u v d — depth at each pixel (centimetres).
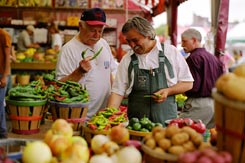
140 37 283
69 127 192
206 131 236
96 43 323
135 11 1093
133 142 190
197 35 444
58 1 1038
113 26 1060
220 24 422
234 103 149
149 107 293
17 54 854
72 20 1033
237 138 153
